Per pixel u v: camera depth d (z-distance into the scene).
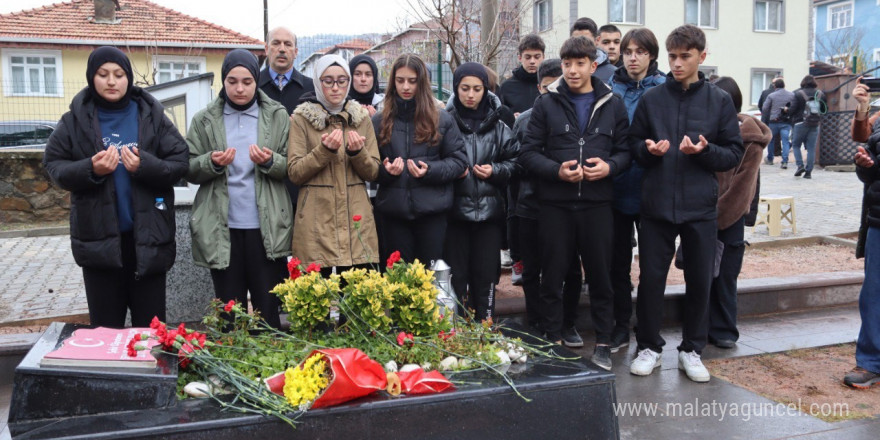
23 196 10.70
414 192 4.35
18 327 5.09
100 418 2.32
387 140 4.39
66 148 3.69
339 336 3.06
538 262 5.04
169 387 2.41
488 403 2.55
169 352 2.67
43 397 2.33
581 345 5.02
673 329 5.56
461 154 4.47
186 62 21.94
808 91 13.98
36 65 21.42
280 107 4.24
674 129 4.26
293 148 4.10
